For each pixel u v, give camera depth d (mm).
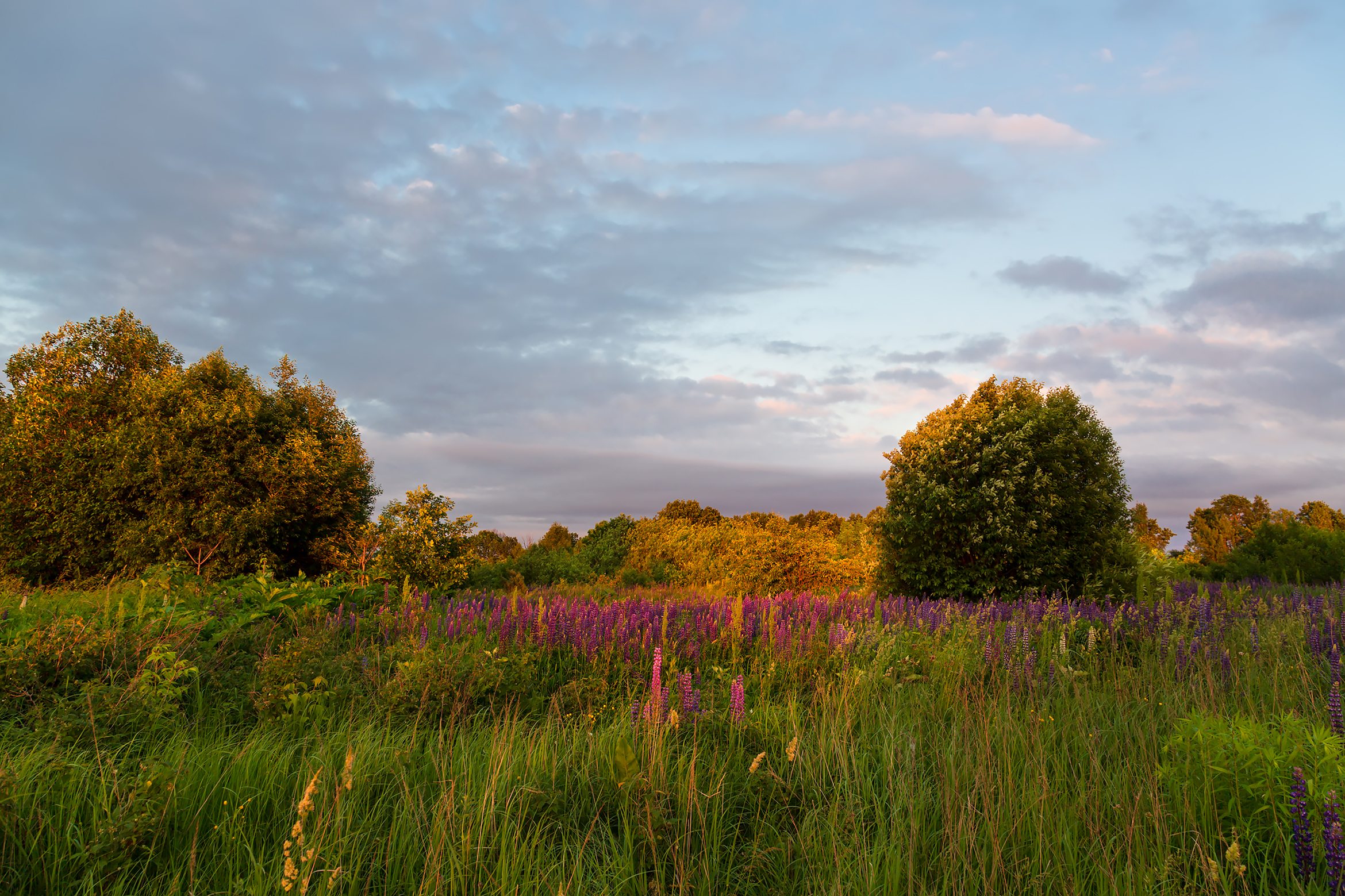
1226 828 3814
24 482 20250
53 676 5844
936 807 4164
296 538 20297
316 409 23656
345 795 3926
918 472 14164
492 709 5914
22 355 22094
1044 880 3461
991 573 13062
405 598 10570
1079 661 8039
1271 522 24422
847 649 7809
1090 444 13391
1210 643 7922
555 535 41125
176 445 17984
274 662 6320
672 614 9555
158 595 9898
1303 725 4438
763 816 4258
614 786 4301
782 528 21234
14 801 3525
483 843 3592
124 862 3307
